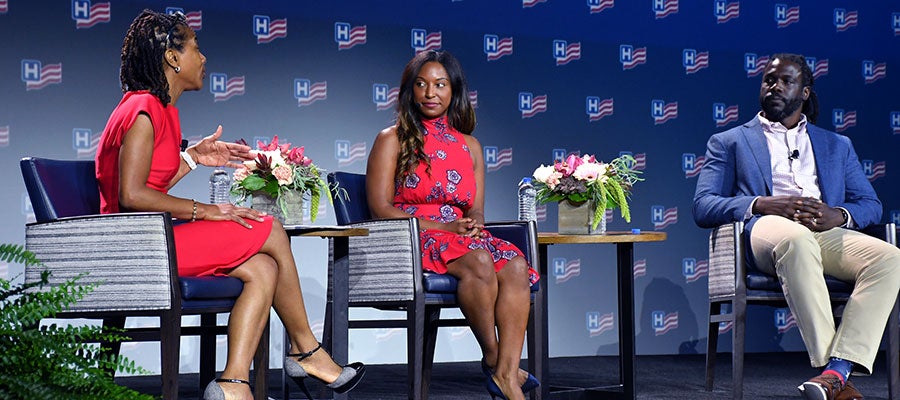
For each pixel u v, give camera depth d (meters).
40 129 4.45
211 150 3.05
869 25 5.89
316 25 4.91
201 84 2.86
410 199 3.49
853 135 5.82
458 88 3.64
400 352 5.07
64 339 1.74
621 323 3.77
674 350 5.49
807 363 5.09
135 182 2.60
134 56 2.73
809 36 5.78
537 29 5.30
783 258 3.57
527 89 5.27
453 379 4.43
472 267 3.13
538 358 3.39
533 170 5.26
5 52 4.41
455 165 3.52
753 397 3.81
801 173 4.08
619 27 5.45
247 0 4.80
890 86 5.90
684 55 5.55
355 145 4.96
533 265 3.37
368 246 3.28
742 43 5.67
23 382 1.62
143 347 4.61
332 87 4.93
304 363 2.86
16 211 4.41
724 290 3.82
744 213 3.85
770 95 4.11
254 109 4.79
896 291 3.48
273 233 2.73
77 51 4.52
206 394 2.55
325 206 4.92
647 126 5.47
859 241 3.60
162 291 2.50
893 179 5.87
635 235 3.61
